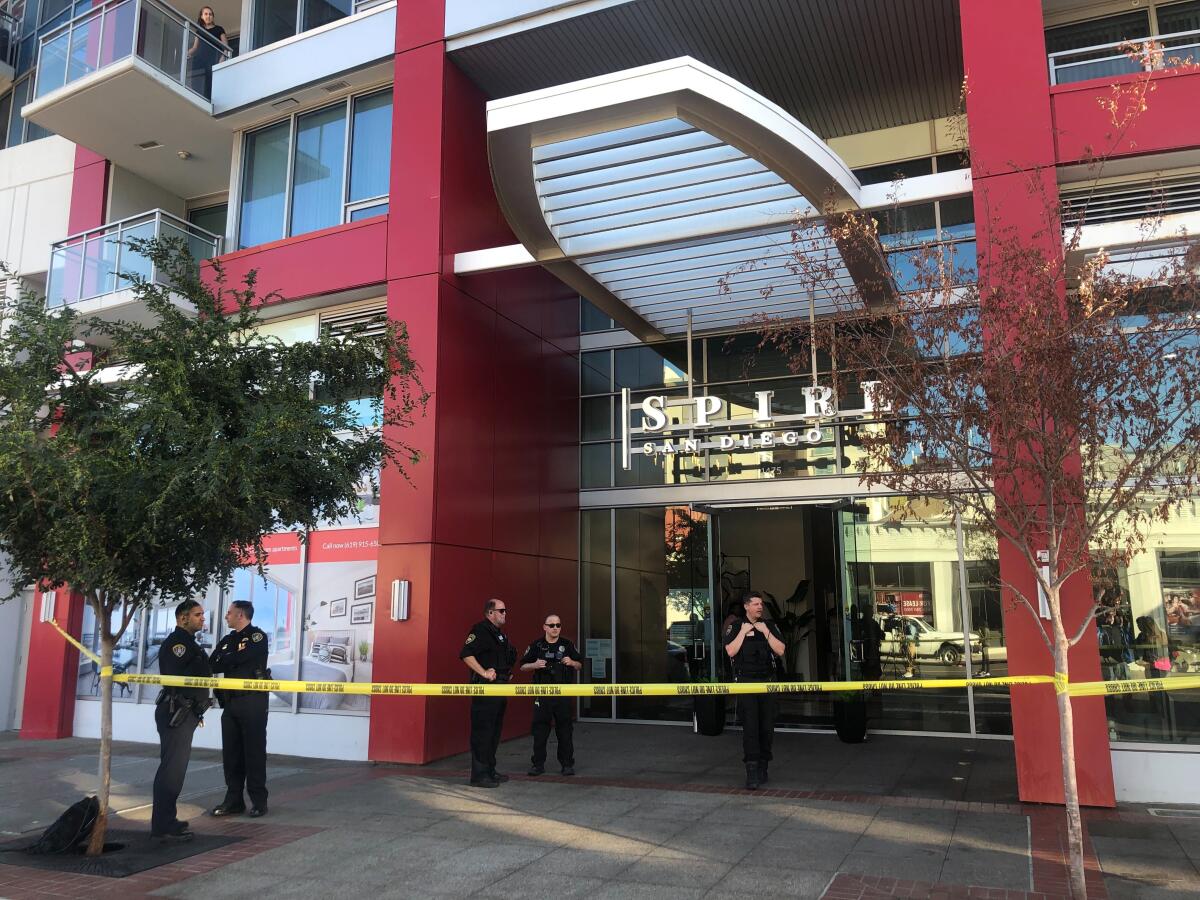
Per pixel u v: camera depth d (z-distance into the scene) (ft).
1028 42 28.02
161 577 23.22
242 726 25.57
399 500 34.47
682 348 45.11
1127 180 28.27
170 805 22.71
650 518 45.06
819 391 34.73
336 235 38.91
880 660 39.45
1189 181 27.68
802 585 42.65
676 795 26.86
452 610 34.65
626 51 37.63
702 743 37.22
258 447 20.77
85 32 43.39
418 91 37.91
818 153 26.76
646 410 38.65
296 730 36.50
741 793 27.02
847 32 35.47
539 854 20.68
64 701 44.06
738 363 43.65
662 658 43.62
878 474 19.12
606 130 27.12
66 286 46.16
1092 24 33.35
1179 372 17.12
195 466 20.01
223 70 44.01
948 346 18.67
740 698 28.63
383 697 33.88
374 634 34.19
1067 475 18.13
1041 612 24.80
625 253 33.53
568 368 46.21
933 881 17.95
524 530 40.55
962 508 19.89
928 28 34.81
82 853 21.53
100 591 23.57
